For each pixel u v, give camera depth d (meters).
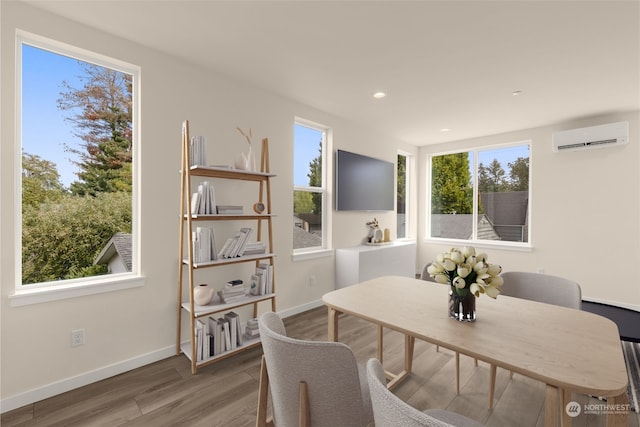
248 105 2.92
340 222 4.00
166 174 2.39
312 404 1.08
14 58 1.77
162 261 2.38
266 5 1.80
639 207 3.51
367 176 4.33
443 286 2.06
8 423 1.67
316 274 3.66
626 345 2.55
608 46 2.18
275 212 3.18
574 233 3.92
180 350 2.44
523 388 2.03
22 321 1.81
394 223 4.94
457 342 1.22
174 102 2.43
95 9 1.85
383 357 2.48
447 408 1.84
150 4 1.80
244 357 2.46
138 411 1.79
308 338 2.83
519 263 4.37
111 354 2.14
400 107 3.50
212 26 2.02
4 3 1.75
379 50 2.29
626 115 3.58
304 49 2.29
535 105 3.37
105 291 2.10
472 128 4.30
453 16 1.87
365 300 1.76
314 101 3.34
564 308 1.64
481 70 2.58
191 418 1.74
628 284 3.58
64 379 1.95
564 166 3.99
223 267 2.76
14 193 1.79
